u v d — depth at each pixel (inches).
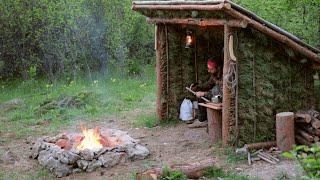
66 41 660.1
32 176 323.6
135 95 560.7
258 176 299.3
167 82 452.1
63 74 659.4
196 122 437.1
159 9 403.5
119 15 671.8
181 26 449.4
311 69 374.0
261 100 359.9
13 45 664.4
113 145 356.8
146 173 287.7
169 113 454.9
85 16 657.6
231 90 351.3
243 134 357.1
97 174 321.4
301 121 347.3
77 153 329.4
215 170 305.0
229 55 347.3
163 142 390.3
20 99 562.9
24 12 653.3
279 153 336.5
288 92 368.5
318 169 183.5
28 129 450.6
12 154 373.4
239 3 474.9
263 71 358.3
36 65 665.0
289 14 447.5
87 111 505.0
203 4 342.6
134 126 445.1
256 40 353.4
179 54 455.2
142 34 694.5
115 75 654.5
